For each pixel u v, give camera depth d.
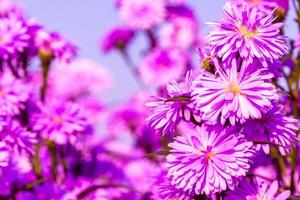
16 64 0.65
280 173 0.50
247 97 0.37
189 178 0.38
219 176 0.37
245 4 0.39
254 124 0.40
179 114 0.39
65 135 0.64
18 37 0.63
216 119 0.38
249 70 0.38
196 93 0.37
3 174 0.55
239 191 0.39
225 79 0.37
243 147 0.38
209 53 0.39
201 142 0.38
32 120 0.64
